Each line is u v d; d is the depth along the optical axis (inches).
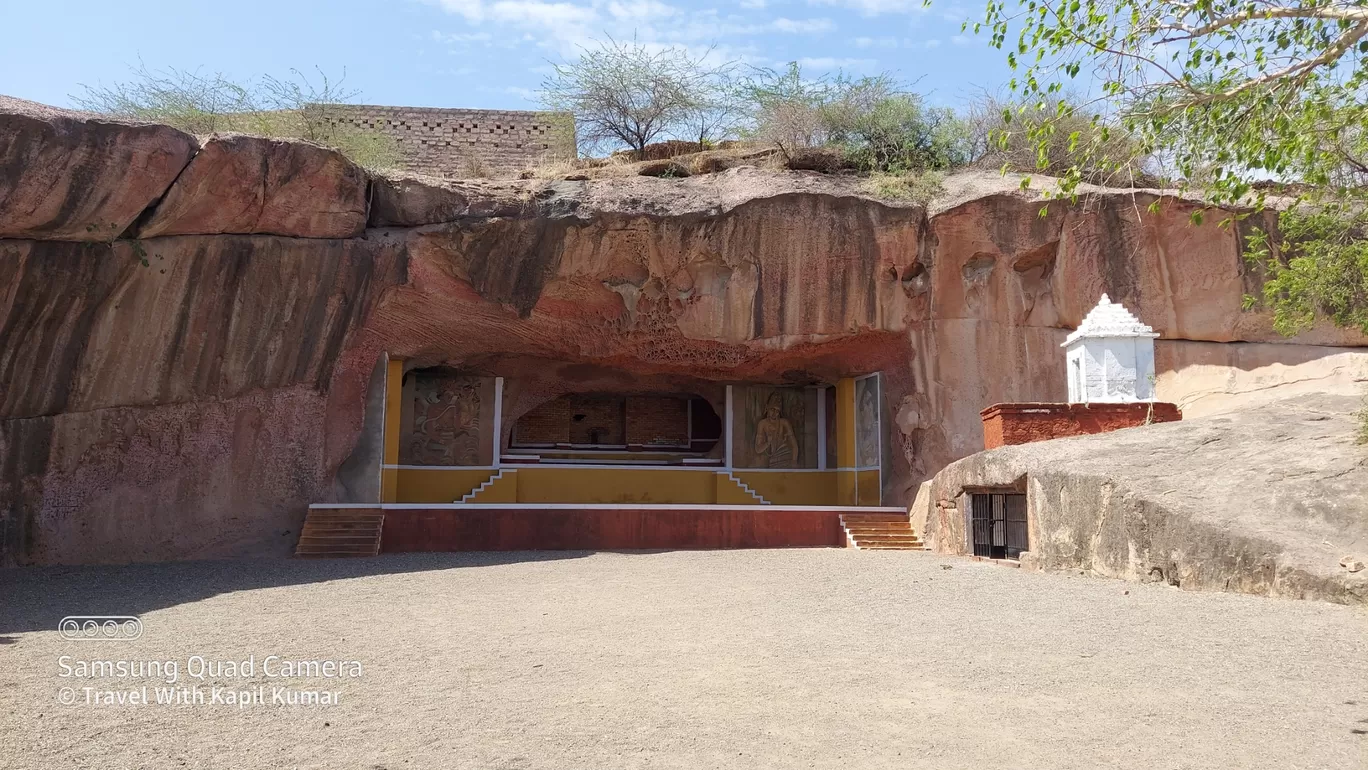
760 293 830.5
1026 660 277.4
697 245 806.5
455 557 631.8
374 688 251.6
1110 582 436.5
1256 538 379.2
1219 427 520.1
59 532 612.7
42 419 609.6
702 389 1033.5
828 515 779.4
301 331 709.9
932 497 711.7
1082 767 185.5
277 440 717.9
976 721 216.7
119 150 551.8
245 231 665.0
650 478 985.5
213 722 220.8
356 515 690.8
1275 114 346.3
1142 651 283.7
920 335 853.8
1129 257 802.2
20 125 514.9
